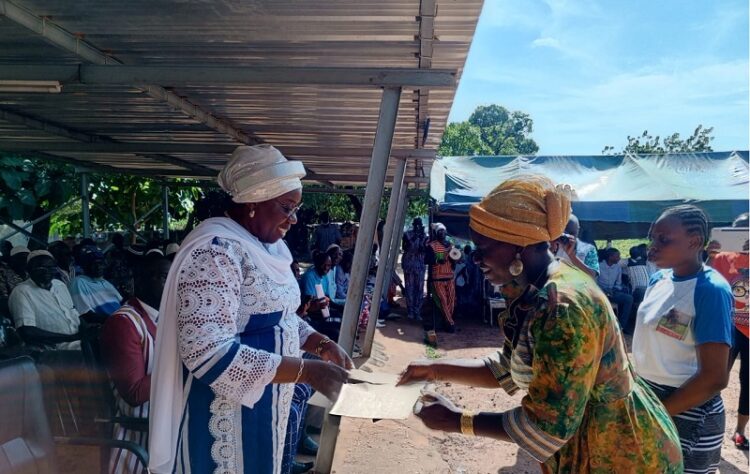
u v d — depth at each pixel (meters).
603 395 1.56
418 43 2.85
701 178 10.49
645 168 10.95
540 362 1.45
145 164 7.88
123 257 5.71
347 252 8.38
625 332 9.12
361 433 4.50
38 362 2.55
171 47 2.98
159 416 1.76
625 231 13.66
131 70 2.73
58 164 7.88
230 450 1.81
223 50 3.03
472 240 1.65
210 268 1.70
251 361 1.67
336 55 3.09
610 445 1.57
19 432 2.02
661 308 2.41
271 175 1.84
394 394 2.11
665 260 2.36
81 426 2.56
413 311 9.92
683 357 2.33
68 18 2.57
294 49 2.98
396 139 5.62
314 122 4.81
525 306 1.58
